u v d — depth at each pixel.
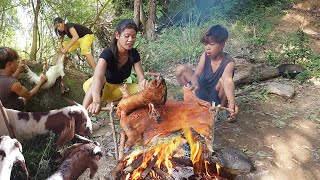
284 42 7.68
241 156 3.94
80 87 5.56
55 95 5.23
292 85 6.04
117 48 4.21
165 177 2.87
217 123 4.82
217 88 4.54
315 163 4.08
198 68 4.64
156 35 8.80
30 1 8.94
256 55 7.46
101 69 4.14
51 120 3.42
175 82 6.27
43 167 3.57
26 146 3.61
